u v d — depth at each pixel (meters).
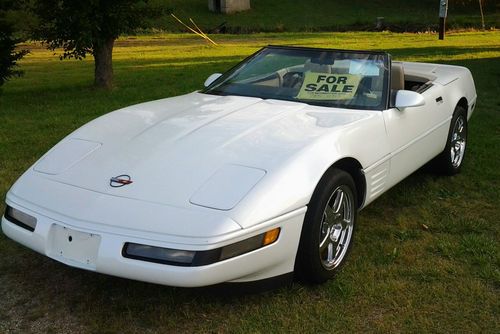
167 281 2.77
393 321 3.13
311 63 4.60
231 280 2.94
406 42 25.36
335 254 3.63
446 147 5.39
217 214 2.85
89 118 8.40
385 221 4.56
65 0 10.74
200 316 3.17
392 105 4.32
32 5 11.59
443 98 5.17
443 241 4.12
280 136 3.49
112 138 3.64
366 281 3.55
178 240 2.76
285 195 3.05
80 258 2.95
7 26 10.77
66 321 3.13
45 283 3.52
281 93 4.38
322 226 3.41
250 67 4.80
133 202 2.96
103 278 3.58
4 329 3.05
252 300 3.33
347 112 4.03
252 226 2.88
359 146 3.73
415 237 4.25
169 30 37.72
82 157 3.45
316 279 3.41
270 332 3.02
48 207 3.09
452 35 29.73
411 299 3.34
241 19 42.41
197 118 3.84
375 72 4.45
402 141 4.33
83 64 17.84
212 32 36.91
